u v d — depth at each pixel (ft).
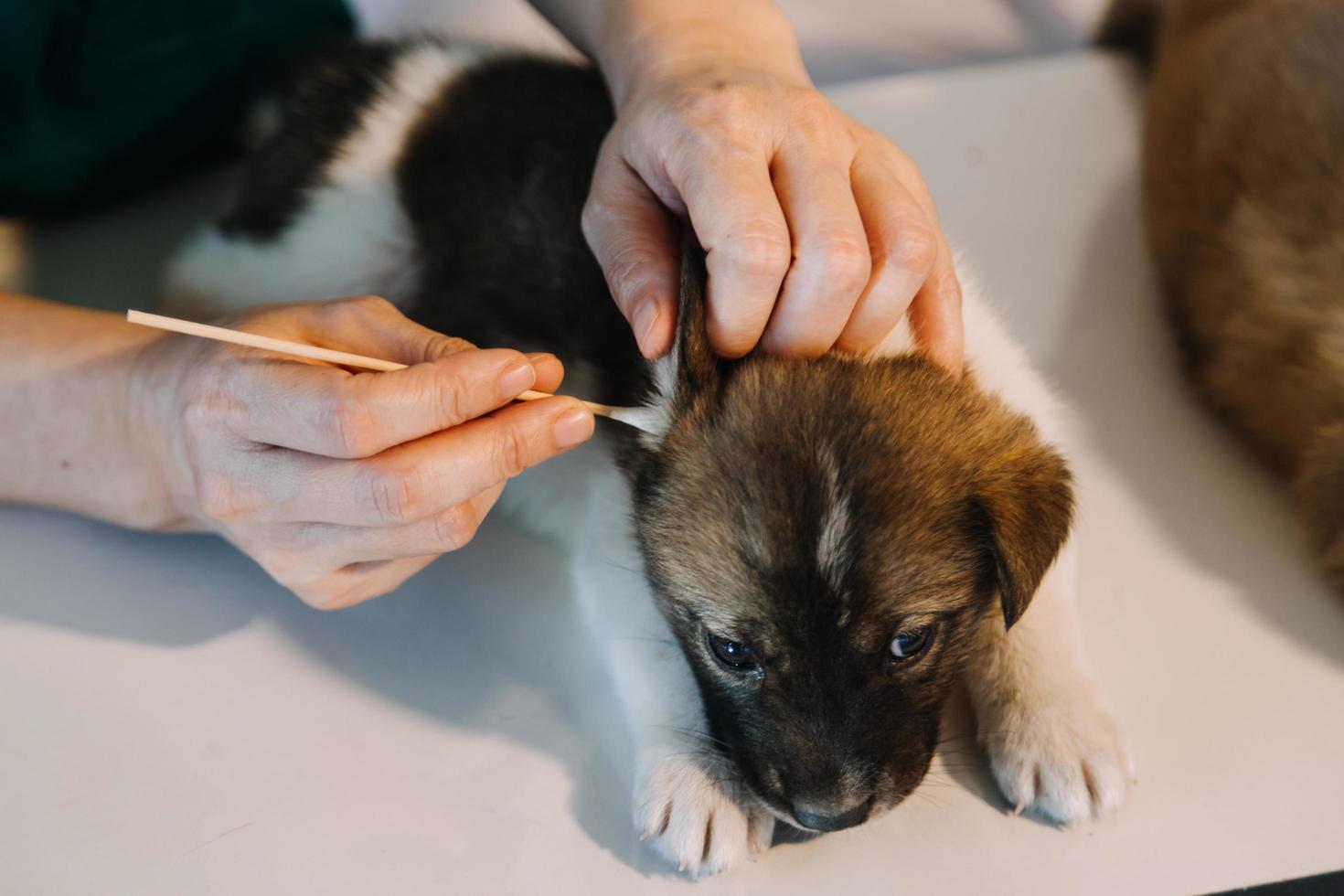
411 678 1.68
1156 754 1.59
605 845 1.55
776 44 1.85
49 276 2.14
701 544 1.55
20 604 1.74
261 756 1.61
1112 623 1.70
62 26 2.07
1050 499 1.57
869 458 1.53
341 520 1.50
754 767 1.55
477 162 2.01
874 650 1.53
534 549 1.83
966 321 1.82
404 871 1.53
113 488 1.74
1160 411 1.94
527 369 1.45
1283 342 1.88
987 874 1.51
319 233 2.08
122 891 1.51
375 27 2.57
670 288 1.58
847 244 1.48
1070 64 2.43
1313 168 1.93
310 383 1.45
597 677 1.69
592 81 2.06
